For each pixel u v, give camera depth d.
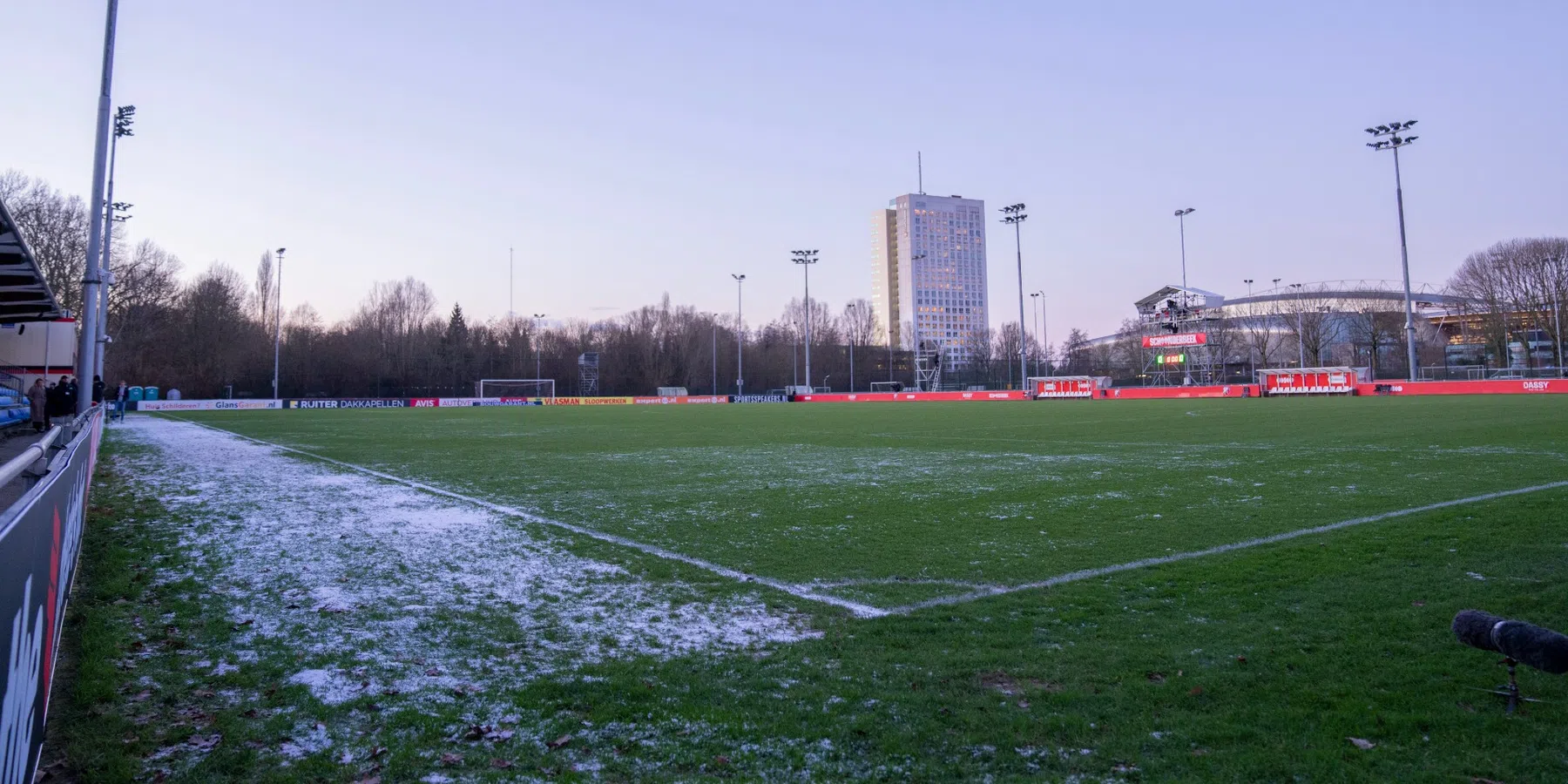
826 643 5.58
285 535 9.46
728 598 6.79
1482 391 49.19
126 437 25.64
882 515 10.69
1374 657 5.02
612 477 14.89
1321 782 3.56
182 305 72.50
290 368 74.81
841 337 121.25
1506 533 8.34
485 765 3.85
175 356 71.00
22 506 3.12
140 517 10.61
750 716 4.38
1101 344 114.62
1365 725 4.10
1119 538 8.89
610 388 88.56
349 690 4.78
